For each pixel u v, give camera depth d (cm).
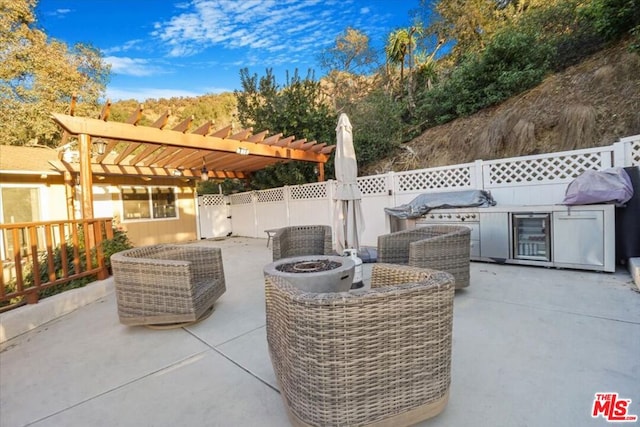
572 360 214
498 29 1057
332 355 140
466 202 525
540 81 840
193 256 365
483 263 507
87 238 437
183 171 1010
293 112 936
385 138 1014
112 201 948
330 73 1648
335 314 138
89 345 281
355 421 144
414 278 190
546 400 176
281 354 171
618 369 201
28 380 228
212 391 203
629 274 398
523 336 252
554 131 704
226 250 829
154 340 284
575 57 834
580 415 163
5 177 747
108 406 194
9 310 326
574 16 851
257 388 204
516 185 552
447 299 160
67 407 195
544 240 456
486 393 184
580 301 319
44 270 445
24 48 1148
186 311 296
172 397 199
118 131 539
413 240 414
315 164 970
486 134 807
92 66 1405
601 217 408
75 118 501
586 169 485
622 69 671
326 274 262
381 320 145
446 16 1327
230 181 1223
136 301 302
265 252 766
